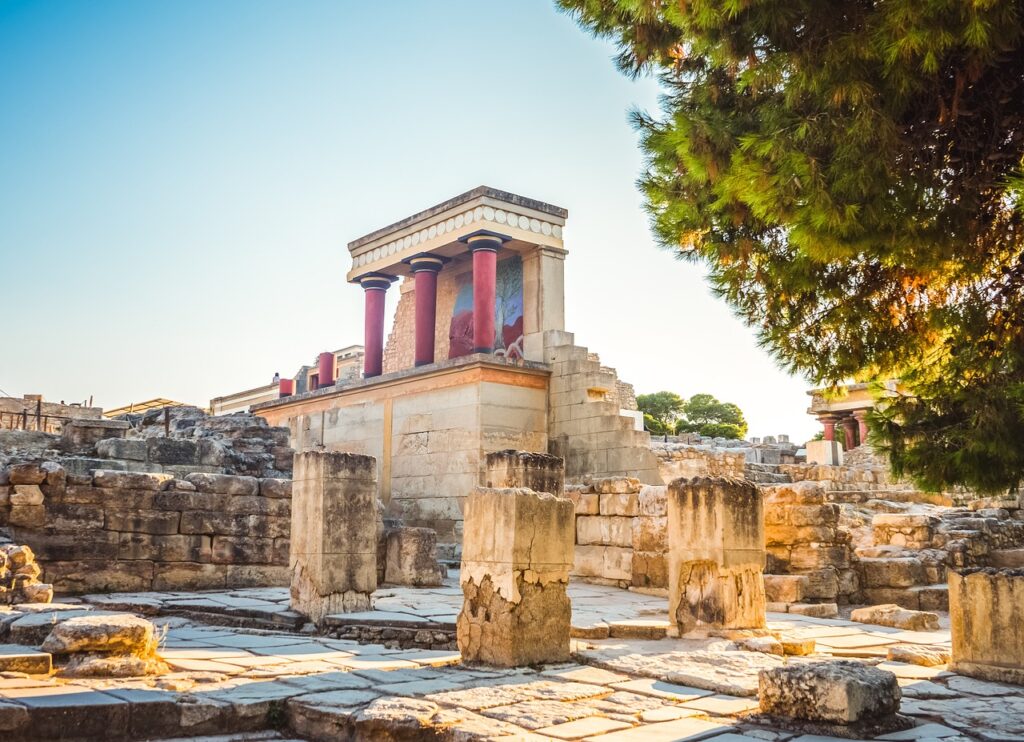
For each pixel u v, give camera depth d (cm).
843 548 1543
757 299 909
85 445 2038
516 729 651
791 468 2708
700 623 1094
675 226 895
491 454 1489
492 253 2486
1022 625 840
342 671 857
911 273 869
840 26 698
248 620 1217
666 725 676
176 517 1548
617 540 1719
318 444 2847
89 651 818
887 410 852
